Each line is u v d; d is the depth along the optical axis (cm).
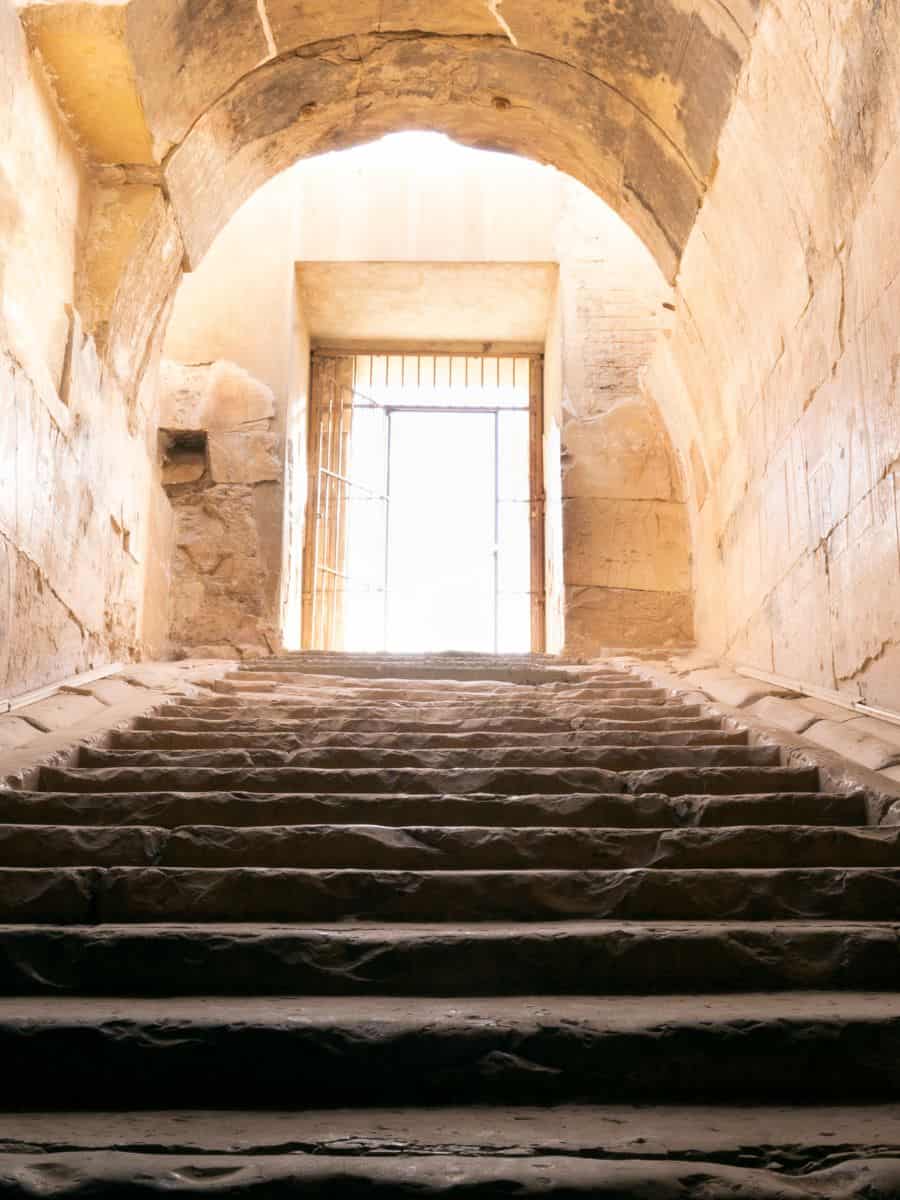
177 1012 239
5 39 515
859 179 478
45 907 307
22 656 535
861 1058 229
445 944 273
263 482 1075
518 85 755
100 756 454
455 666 840
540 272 1150
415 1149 195
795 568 620
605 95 711
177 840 343
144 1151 193
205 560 1057
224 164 744
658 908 314
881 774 403
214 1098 224
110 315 654
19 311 530
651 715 593
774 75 532
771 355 656
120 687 618
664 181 725
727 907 314
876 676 486
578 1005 253
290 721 564
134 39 557
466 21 693
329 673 828
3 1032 226
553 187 1148
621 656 989
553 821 385
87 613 661
